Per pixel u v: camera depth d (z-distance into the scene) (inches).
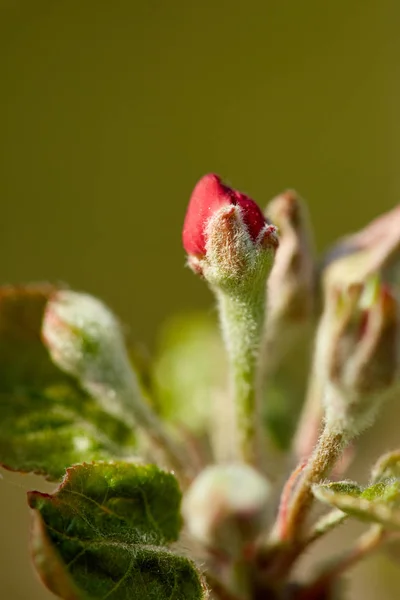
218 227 6.4
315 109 13.9
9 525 10.6
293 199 7.0
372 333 6.5
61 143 14.2
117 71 14.4
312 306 7.1
